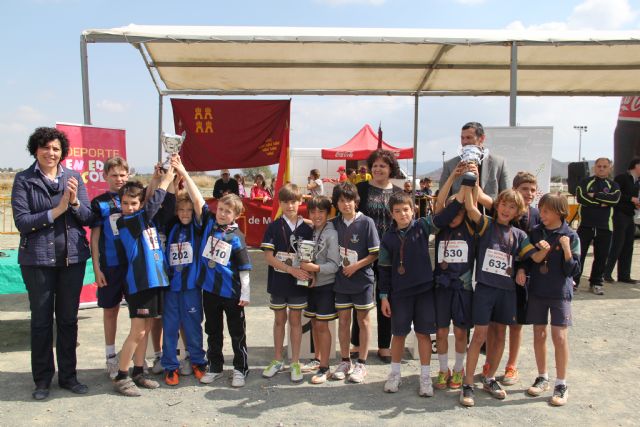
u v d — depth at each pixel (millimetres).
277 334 3947
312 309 4008
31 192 3400
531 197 3871
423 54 7488
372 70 8242
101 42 5656
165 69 8062
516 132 5605
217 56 7484
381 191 4273
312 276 3805
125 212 3602
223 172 10859
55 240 3430
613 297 6504
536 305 3531
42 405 3396
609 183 6555
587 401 3471
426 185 16531
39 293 3439
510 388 3691
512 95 5910
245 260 3766
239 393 3607
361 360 3893
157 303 3619
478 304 3406
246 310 5930
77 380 3736
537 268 3492
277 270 3840
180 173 3775
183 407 3375
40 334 3475
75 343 3654
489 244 3430
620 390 3664
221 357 3875
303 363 4230
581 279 7633
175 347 3746
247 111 9055
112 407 3371
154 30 5801
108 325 3826
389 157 4234
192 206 3830
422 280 3473
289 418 3217
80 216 3510
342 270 3787
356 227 3789
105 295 3740
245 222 9984
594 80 9016
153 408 3359
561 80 9008
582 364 4184
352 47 7086
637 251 10367
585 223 6660
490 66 8188
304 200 9188
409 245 3520
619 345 4652
